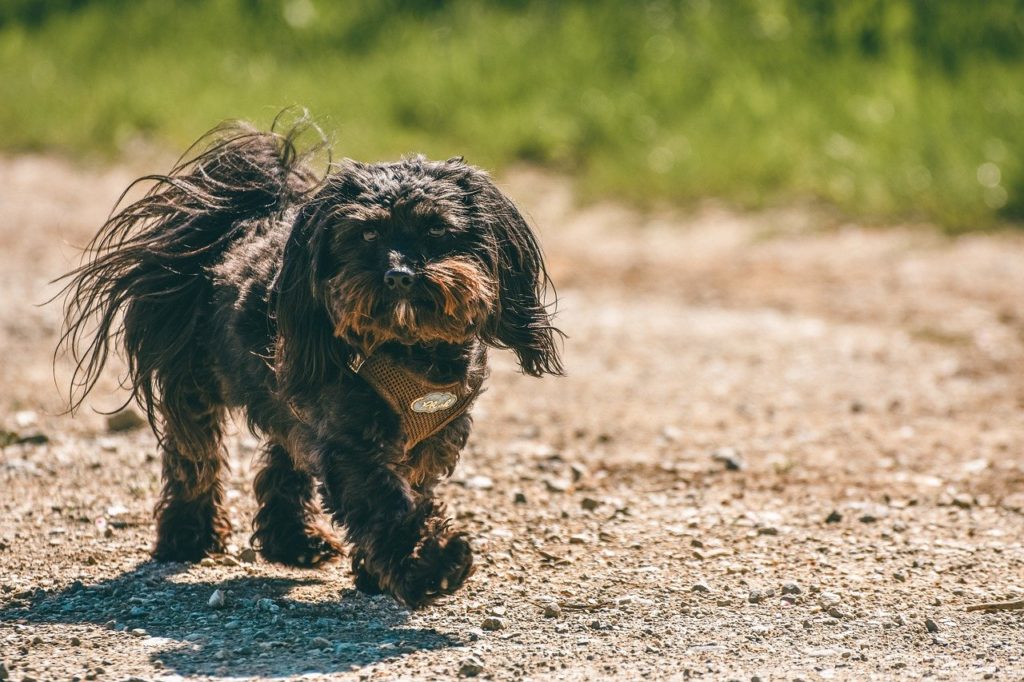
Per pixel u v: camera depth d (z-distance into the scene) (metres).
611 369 12.88
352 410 6.69
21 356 12.45
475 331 6.69
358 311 6.41
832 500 9.09
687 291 16.41
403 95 24.56
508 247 7.08
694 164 21.56
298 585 7.48
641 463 9.97
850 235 18.80
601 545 8.12
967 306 15.32
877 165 20.55
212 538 8.03
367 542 6.49
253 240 7.55
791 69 23.78
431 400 6.76
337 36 27.62
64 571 7.61
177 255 7.64
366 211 6.54
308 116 8.26
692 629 6.80
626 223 19.94
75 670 6.15
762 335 14.29
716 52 24.73
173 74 26.41
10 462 9.48
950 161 20.20
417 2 28.41
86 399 11.23
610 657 6.39
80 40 28.08
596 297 16.08
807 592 7.34
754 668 6.25
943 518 8.67
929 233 18.72
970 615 7.01
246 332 7.16
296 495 7.90
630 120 23.19
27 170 22.23
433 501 6.71
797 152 21.50
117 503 8.77
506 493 9.14
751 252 18.31
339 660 6.30
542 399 11.77
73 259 16.70
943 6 24.14
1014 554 7.93
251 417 7.34
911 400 11.85
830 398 11.97
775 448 10.41
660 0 26.97
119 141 23.88
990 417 11.30
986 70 22.67
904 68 22.64
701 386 12.33
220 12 28.58
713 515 8.72
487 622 6.82
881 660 6.37
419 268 6.45
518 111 23.89
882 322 14.81
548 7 27.66
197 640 6.59
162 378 7.70
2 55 27.58
